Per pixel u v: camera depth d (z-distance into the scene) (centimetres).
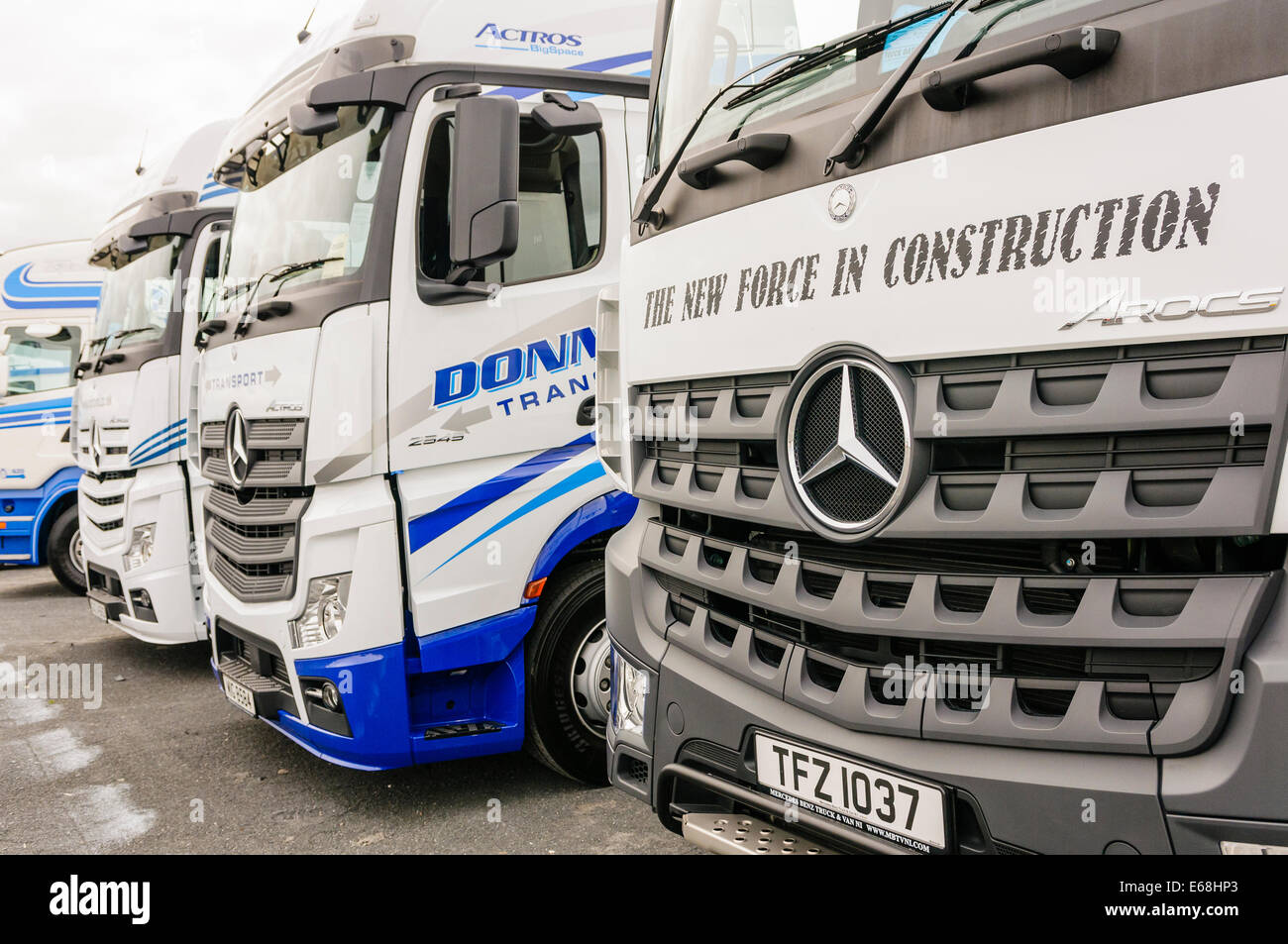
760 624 245
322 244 404
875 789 210
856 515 215
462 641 389
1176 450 170
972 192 192
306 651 388
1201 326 162
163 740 511
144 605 613
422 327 385
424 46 397
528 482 403
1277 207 155
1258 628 160
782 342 231
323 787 438
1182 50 165
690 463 267
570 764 420
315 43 437
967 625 193
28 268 973
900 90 208
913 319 201
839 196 218
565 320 415
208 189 657
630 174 439
